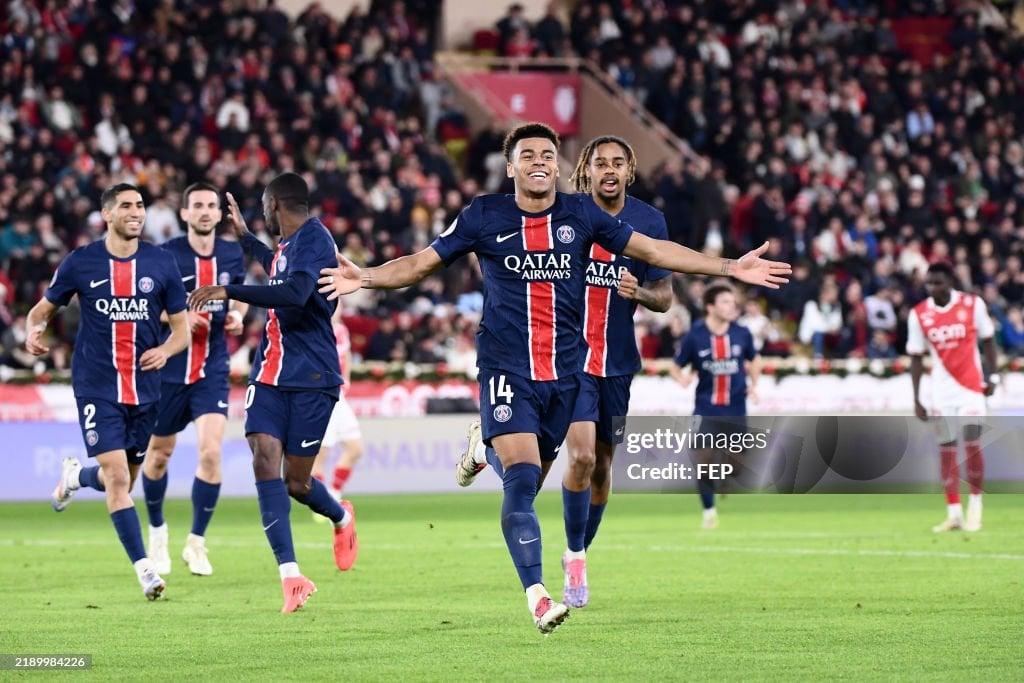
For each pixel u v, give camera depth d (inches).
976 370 2009.1
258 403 1278.3
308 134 3639.3
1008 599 1251.2
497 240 1010.7
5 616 1184.8
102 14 3757.4
